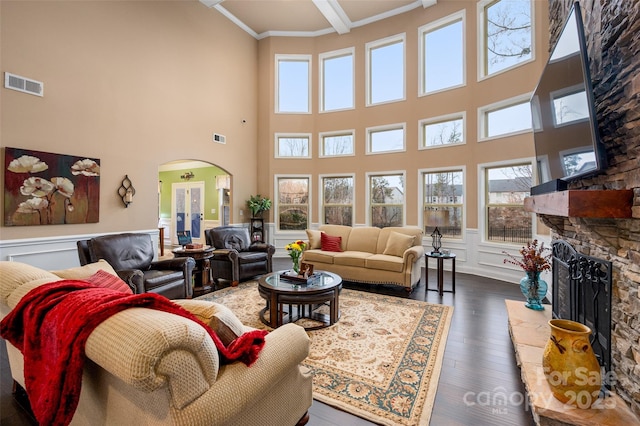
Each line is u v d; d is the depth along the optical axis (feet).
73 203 12.97
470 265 17.70
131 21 15.28
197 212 29.12
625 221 4.94
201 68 19.21
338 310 10.50
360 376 6.86
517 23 15.74
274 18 21.71
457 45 18.42
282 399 4.69
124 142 14.97
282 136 23.75
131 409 3.45
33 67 11.82
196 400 3.18
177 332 3.00
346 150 22.97
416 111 19.81
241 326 4.66
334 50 22.80
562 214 5.22
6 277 4.81
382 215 21.65
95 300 3.64
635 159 4.53
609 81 5.26
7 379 6.79
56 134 12.48
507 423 5.41
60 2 12.59
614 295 5.32
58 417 3.31
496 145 16.38
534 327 7.62
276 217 23.89
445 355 7.81
